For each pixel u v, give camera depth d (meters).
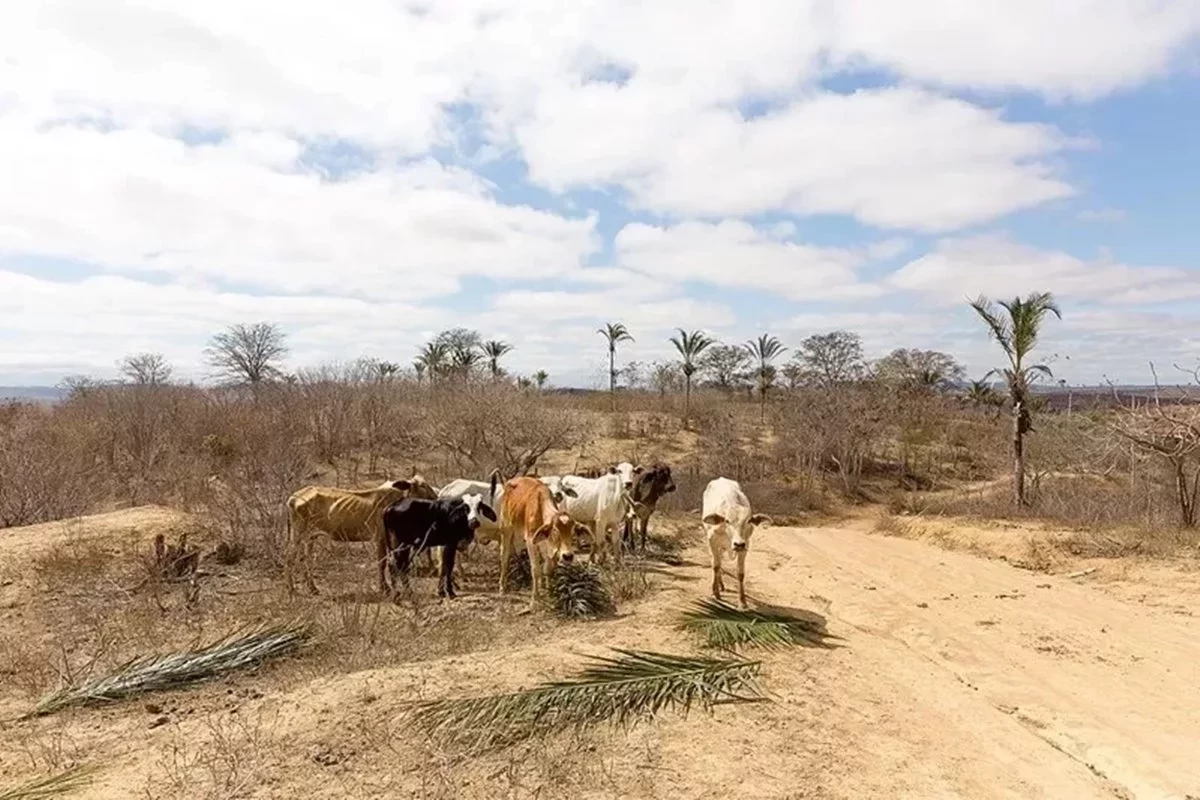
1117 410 17.66
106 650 7.51
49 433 20.98
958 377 52.34
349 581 10.34
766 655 7.61
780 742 5.66
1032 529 16.94
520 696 5.78
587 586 9.23
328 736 5.28
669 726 5.78
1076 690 7.44
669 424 37.56
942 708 6.79
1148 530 14.82
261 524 11.40
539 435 23.55
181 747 5.25
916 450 35.75
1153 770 5.66
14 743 5.49
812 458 31.23
